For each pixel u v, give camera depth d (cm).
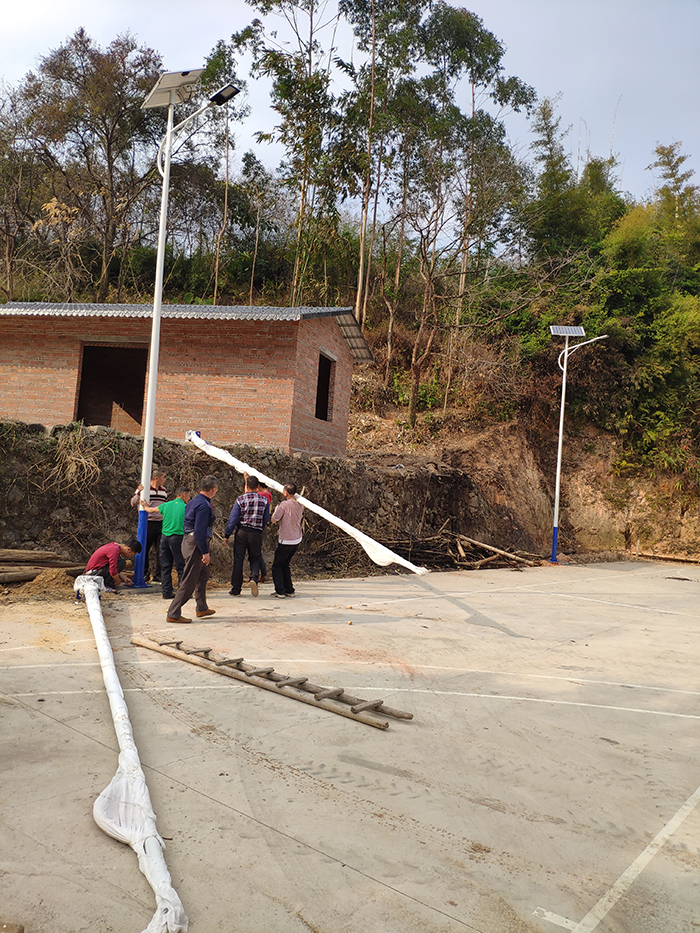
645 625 1104
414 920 274
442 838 346
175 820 342
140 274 3447
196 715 498
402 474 1961
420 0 2859
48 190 3134
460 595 1296
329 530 1598
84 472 1079
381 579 1467
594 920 284
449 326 2794
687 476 2839
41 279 3052
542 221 3212
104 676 541
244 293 3481
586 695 647
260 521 1047
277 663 659
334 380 1847
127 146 3256
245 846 322
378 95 2831
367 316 3162
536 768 454
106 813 331
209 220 3544
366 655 727
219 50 3070
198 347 1576
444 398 2833
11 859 295
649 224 3466
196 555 802
